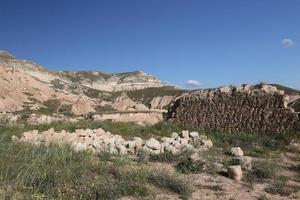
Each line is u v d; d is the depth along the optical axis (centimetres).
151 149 1521
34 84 7675
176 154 1462
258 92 2236
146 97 10575
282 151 1756
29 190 883
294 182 1184
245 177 1194
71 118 3177
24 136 1619
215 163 1338
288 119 2061
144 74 19512
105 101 8294
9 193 846
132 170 1112
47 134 1661
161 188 1016
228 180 1158
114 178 1054
